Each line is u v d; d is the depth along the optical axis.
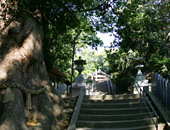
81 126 6.46
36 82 5.99
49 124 5.31
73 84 10.38
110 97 8.65
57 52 14.83
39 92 5.79
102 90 18.39
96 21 10.73
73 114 6.77
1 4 5.62
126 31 10.09
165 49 15.20
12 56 5.29
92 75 25.06
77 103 7.70
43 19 8.01
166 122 6.57
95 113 7.29
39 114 5.36
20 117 4.31
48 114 5.54
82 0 8.24
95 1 10.05
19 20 5.98
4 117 4.04
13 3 5.93
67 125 6.11
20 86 4.91
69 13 8.88
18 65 5.35
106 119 6.86
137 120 6.76
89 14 10.44
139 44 15.14
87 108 7.70
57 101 6.94
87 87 16.56
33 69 6.04
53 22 8.95
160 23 10.75
